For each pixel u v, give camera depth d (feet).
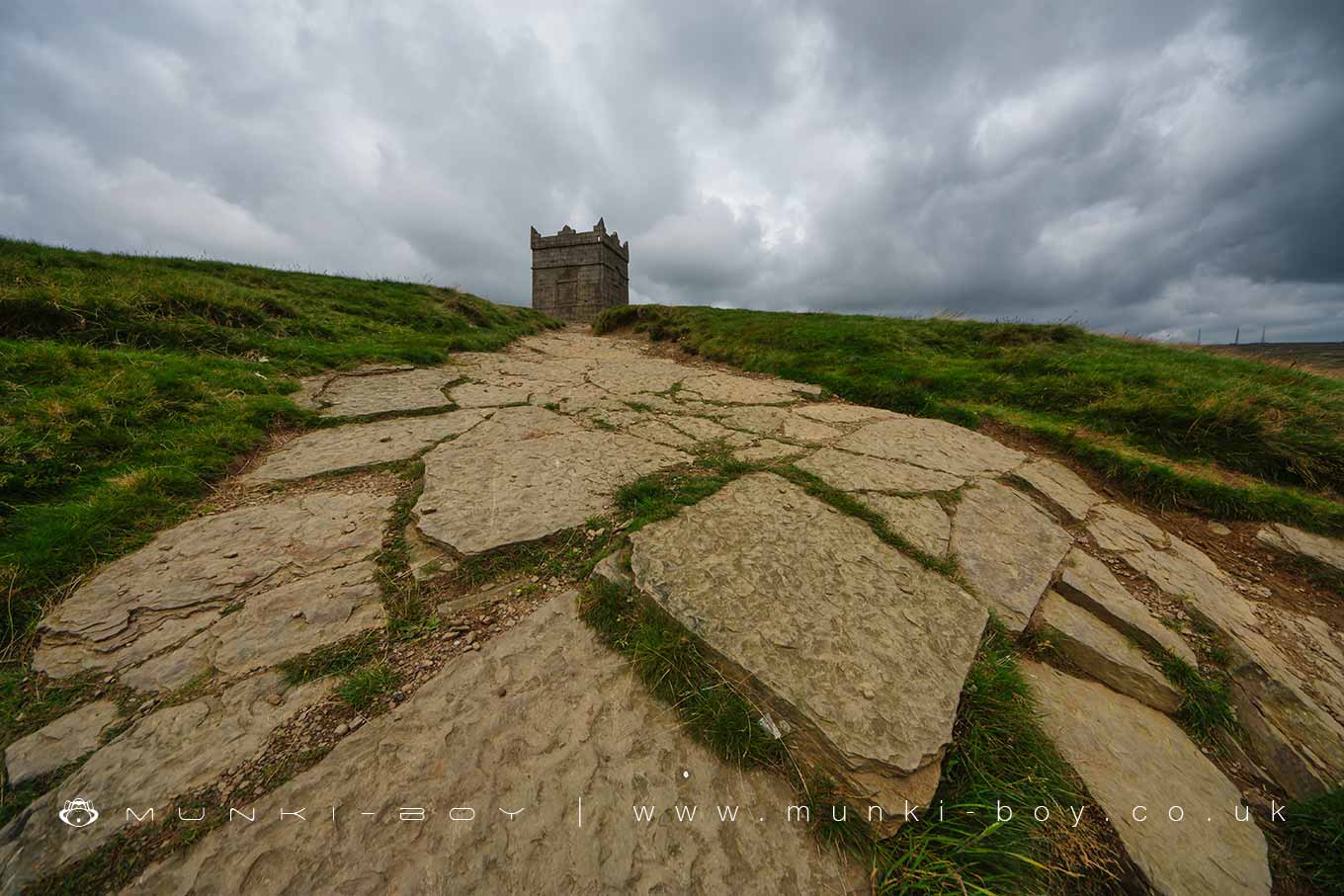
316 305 31.83
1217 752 6.46
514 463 12.07
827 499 10.79
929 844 4.82
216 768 4.97
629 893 4.25
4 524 7.83
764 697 5.87
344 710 5.64
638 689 6.00
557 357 31.86
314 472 11.19
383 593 7.50
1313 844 5.33
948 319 37.52
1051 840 5.05
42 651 6.08
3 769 4.86
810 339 30.73
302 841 4.41
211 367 16.70
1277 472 13.48
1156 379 19.12
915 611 7.46
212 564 7.73
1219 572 10.02
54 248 29.60
